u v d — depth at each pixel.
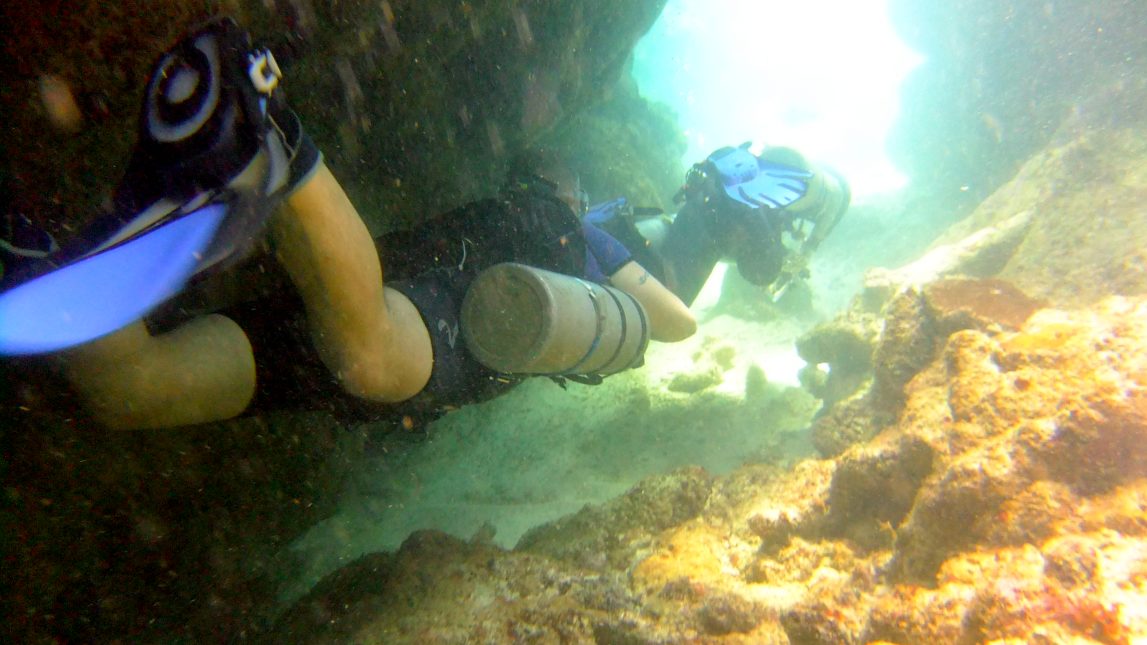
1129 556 1.67
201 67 1.33
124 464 3.17
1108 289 3.86
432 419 2.69
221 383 2.08
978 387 2.48
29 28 1.91
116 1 2.02
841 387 5.16
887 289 5.16
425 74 4.23
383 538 5.04
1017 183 5.84
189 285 1.47
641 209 5.12
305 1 2.79
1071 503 1.99
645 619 2.41
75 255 1.34
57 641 3.17
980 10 9.18
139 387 1.87
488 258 2.67
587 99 7.48
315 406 2.41
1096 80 8.09
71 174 2.37
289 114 1.65
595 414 6.09
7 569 2.85
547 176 3.36
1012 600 1.70
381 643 2.45
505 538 4.60
